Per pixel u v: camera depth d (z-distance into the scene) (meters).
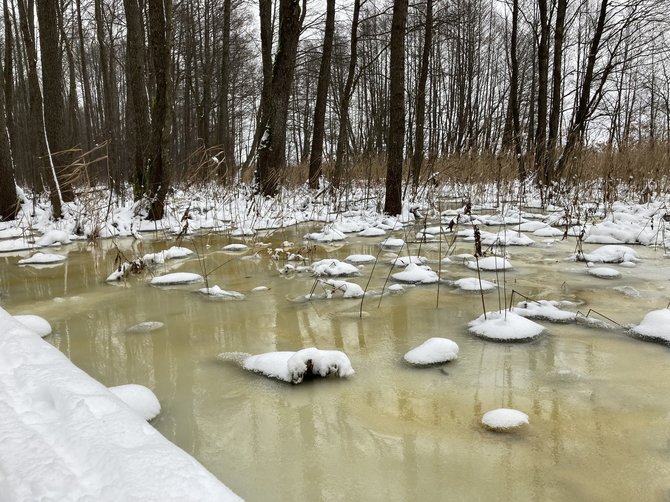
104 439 1.55
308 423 2.43
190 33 22.11
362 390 2.79
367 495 1.89
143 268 5.94
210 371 3.07
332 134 27.34
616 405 2.56
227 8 17.92
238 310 4.33
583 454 2.13
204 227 9.73
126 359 3.27
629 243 7.18
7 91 17.45
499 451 2.17
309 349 2.97
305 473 2.03
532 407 2.56
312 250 6.90
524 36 25.28
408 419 2.46
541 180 11.94
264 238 8.23
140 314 4.25
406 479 1.98
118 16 19.25
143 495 1.28
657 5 13.81
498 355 3.25
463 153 12.20
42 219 10.04
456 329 3.77
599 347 3.36
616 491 1.89
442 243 7.49
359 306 4.39
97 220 8.12
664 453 2.13
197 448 2.22
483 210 11.58
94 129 25.56
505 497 1.86
